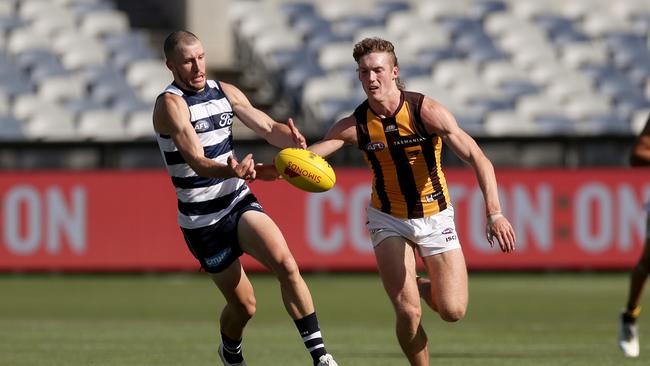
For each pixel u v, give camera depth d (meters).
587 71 89.81
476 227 61.69
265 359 31.97
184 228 24.95
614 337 38.28
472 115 81.06
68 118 76.81
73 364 30.66
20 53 81.31
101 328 41.38
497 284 59.59
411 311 23.81
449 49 89.00
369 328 41.41
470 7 94.88
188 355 32.84
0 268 61.78
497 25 92.44
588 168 62.19
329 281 60.94
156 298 53.25
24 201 61.75
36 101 77.75
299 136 24.53
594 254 62.34
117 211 62.19
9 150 62.06
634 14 97.44
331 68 84.31
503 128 80.44
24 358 32.03
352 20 90.12
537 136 62.50
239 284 24.95
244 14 88.88
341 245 61.69
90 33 84.94
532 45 91.12
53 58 81.62
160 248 62.34
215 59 82.19
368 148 24.28
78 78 80.38
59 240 61.94
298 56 85.19
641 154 29.66
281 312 47.44
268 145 61.50
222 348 26.11
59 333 39.59
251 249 24.28
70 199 61.91
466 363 30.80
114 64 82.50
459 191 61.56
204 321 44.06
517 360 31.48
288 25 88.69
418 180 24.34
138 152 62.59
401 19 90.62
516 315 46.06
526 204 62.06
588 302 51.25
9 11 85.44
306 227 61.56
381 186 24.53
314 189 23.84
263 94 83.19
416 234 24.39
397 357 32.25
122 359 31.80
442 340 37.22
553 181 62.16
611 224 62.41
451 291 24.38
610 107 86.69
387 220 24.55
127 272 62.88
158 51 85.88
